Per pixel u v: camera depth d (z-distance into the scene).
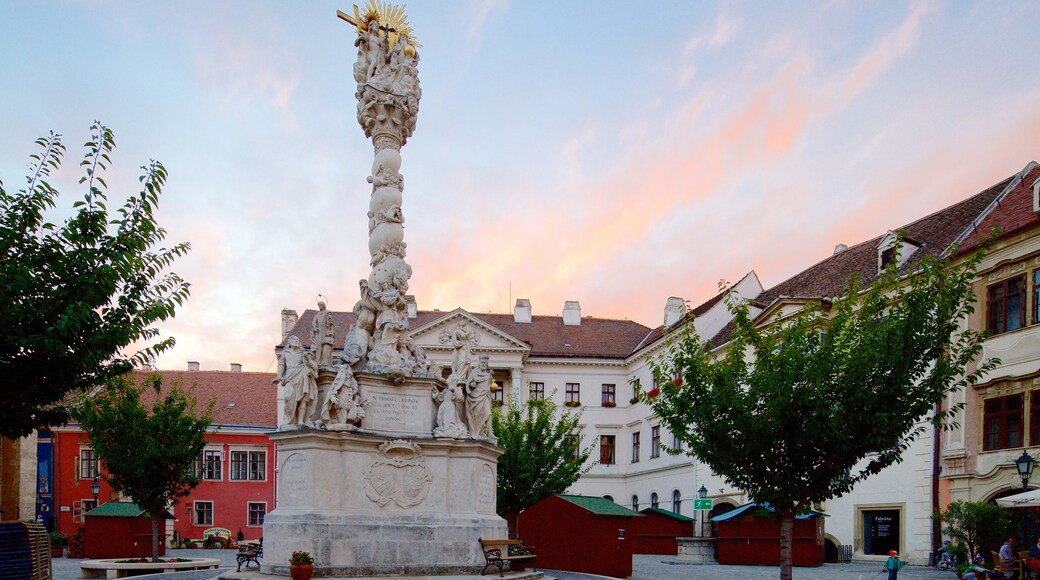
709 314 52.19
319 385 17.69
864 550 34.09
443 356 56.47
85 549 32.69
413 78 20.59
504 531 18.59
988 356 29.02
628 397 60.38
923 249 34.69
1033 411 27.05
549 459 33.47
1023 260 28.14
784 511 15.44
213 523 51.50
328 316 18.42
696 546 35.38
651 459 55.44
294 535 16.41
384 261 19.42
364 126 20.39
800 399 14.70
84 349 11.28
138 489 26.88
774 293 46.69
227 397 55.34
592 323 64.75
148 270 12.20
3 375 10.98
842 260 42.50
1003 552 21.73
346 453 17.12
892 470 32.78
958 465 29.67
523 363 59.69
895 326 14.70
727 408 15.27
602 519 24.47
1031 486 26.41
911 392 14.86
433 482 17.97
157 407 27.98
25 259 11.04
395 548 16.98
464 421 18.92
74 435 50.31
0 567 13.05
